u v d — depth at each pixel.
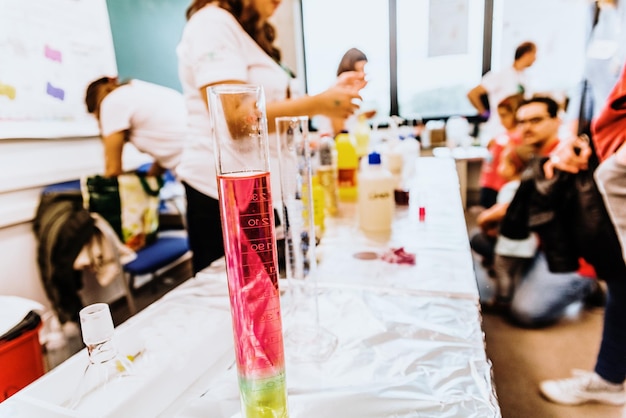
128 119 1.95
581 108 1.80
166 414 0.46
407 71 2.95
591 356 1.60
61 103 1.62
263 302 0.40
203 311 0.72
